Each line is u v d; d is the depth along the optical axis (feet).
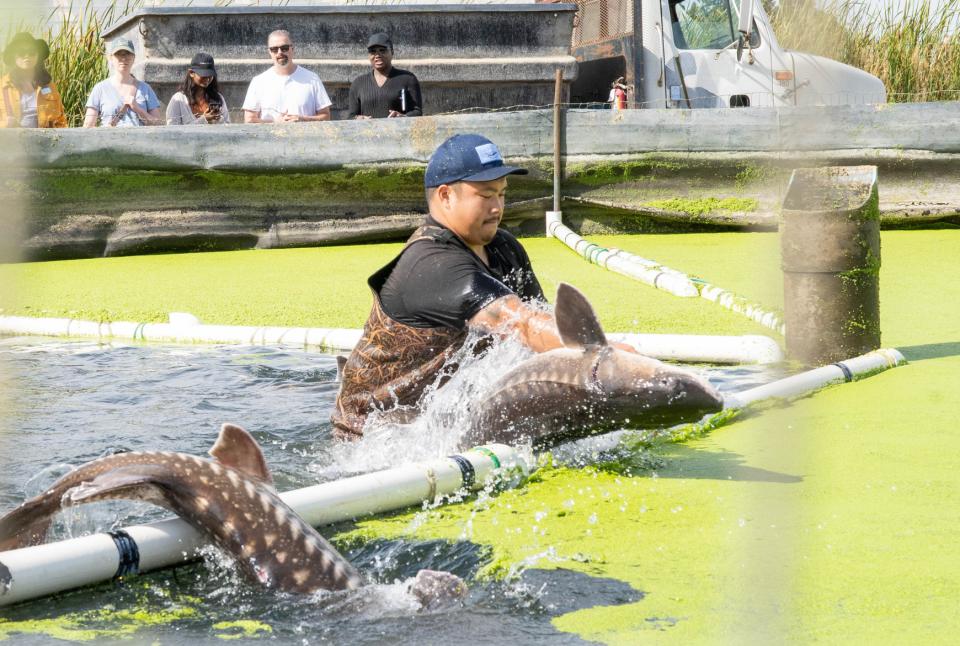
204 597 9.26
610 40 47.26
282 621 8.71
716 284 29.37
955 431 14.70
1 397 15.62
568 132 41.34
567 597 9.06
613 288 29.68
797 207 20.15
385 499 11.87
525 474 13.08
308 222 41.24
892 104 41.24
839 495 11.87
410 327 14.35
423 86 45.01
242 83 44.42
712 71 45.75
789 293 20.27
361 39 44.52
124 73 41.55
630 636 8.14
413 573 10.02
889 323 24.36
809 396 17.33
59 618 8.79
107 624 8.66
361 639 8.29
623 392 11.78
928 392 17.25
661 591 9.12
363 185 41.04
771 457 13.61
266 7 43.65
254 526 9.52
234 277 33.88
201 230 40.63
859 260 19.66
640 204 41.86
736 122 41.19
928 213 41.70
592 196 41.93
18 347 24.43
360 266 35.73
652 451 14.47
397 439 14.46
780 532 10.55
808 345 20.15
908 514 11.07
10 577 8.90
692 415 11.86
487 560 10.15
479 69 44.80
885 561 9.62
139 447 15.28
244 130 40.16
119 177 39.55
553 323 13.25
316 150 40.45
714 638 7.99
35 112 38.70
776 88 43.88
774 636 7.93
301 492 11.37
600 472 13.39
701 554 10.09
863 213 19.51
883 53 45.27
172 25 43.19
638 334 21.83
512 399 12.93
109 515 11.72
